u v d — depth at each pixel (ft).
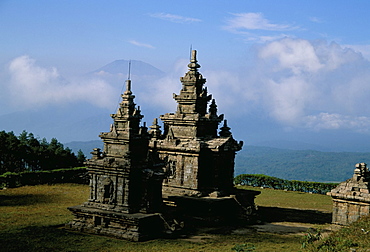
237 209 170.40
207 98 186.70
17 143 283.59
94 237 133.90
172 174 178.60
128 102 145.48
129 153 140.46
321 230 146.51
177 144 177.06
